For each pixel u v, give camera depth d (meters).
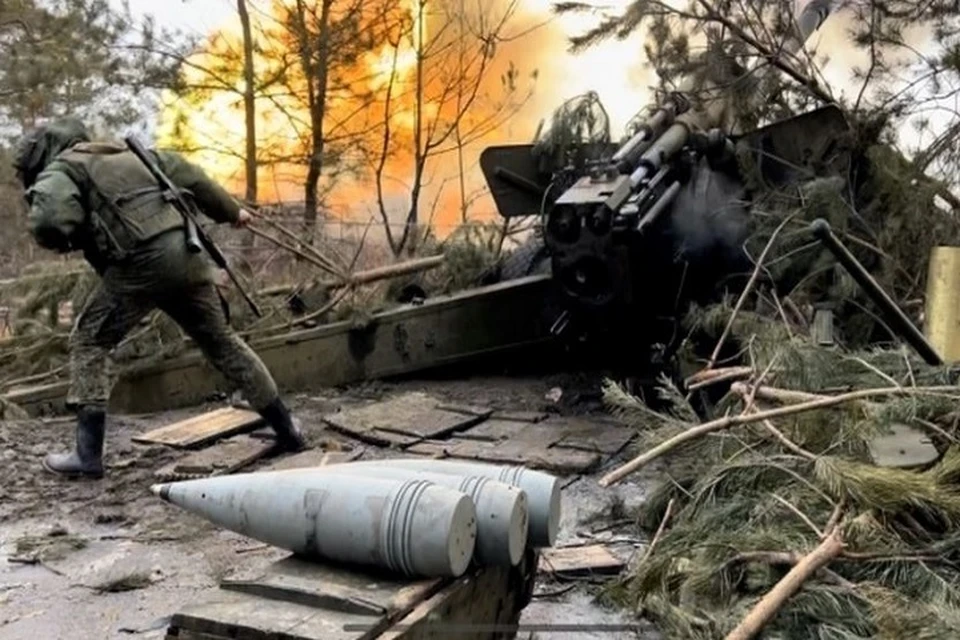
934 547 2.52
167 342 5.54
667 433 3.53
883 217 5.35
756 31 5.74
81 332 4.23
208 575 3.26
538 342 6.20
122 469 4.38
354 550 2.11
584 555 3.34
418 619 1.97
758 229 5.02
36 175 4.21
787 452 3.16
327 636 1.83
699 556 2.61
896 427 3.09
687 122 5.27
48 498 4.01
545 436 4.85
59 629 2.86
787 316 4.83
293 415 5.32
